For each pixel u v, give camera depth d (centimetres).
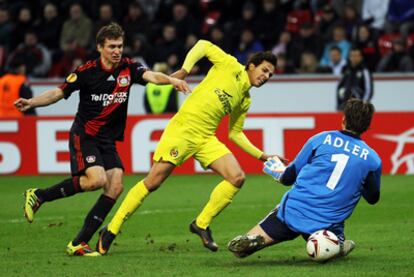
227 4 6806
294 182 2709
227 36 6303
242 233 3378
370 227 3416
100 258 2827
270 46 6438
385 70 5953
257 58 2967
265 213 3875
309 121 5131
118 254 2905
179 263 2720
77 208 4122
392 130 5078
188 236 3316
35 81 6153
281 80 5922
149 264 2708
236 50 6350
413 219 3600
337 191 2597
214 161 2964
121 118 2917
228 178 2950
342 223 2655
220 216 3812
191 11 6838
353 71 5422
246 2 6750
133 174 5272
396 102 5819
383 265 2642
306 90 5900
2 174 5416
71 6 6762
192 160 5300
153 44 6594
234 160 2967
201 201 4259
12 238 3309
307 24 6188
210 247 2953
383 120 5088
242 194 4462
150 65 6281
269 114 5169
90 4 6956
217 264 2695
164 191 4612
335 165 2603
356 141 2634
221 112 2970
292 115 5144
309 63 6009
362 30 5962
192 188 4709
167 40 6291
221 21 6806
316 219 2600
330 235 2592
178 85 2802
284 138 5166
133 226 3569
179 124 2958
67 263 2742
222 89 2956
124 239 3247
